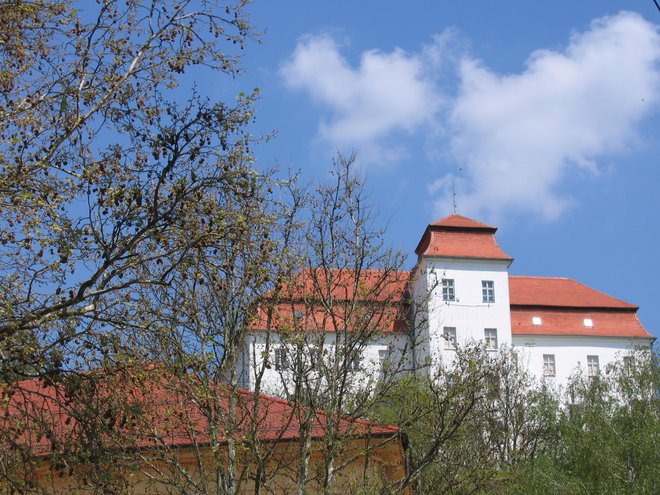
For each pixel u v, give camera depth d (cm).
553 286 7944
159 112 1317
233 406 1753
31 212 1223
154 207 1208
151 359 1356
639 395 4562
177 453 1775
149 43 1392
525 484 3603
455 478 2070
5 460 1165
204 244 1248
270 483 1822
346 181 2223
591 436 4212
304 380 1936
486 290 7025
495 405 4266
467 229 7194
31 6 1338
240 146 1273
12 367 1177
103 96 1343
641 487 3828
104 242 1206
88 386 1224
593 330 7556
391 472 2023
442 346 6419
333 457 1808
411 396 2089
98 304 1255
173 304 1426
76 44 1373
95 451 1202
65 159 1291
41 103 1334
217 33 1413
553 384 7088
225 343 1750
